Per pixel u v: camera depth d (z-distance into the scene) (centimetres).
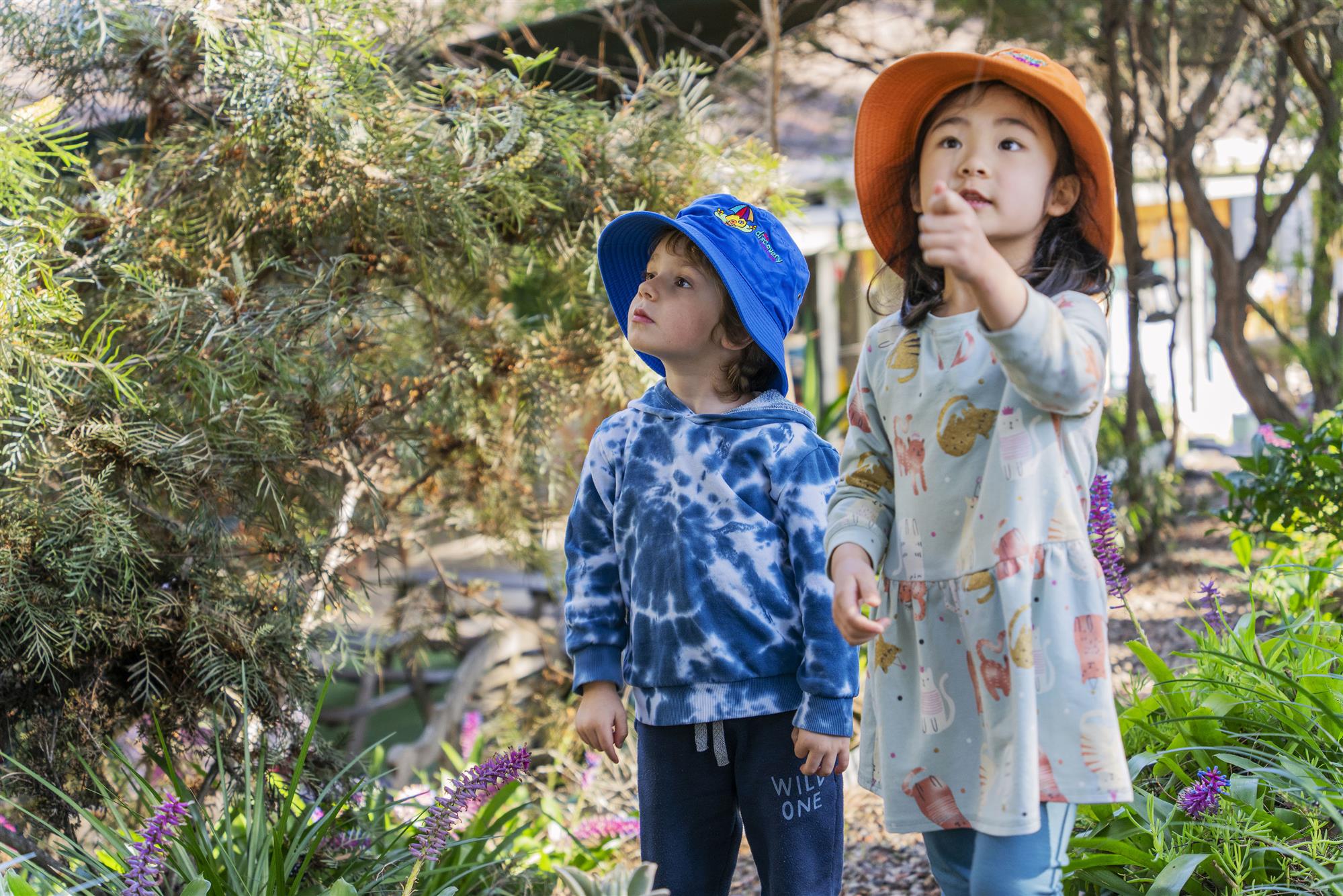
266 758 231
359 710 507
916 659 144
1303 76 432
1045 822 135
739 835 190
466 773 180
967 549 138
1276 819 185
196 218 269
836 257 877
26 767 208
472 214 263
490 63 387
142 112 280
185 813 168
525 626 432
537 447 332
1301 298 614
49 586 208
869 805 307
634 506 186
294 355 251
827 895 179
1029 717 130
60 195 256
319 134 246
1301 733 196
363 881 216
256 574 246
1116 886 185
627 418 194
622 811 341
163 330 233
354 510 300
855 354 898
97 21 237
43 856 209
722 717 176
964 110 139
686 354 191
